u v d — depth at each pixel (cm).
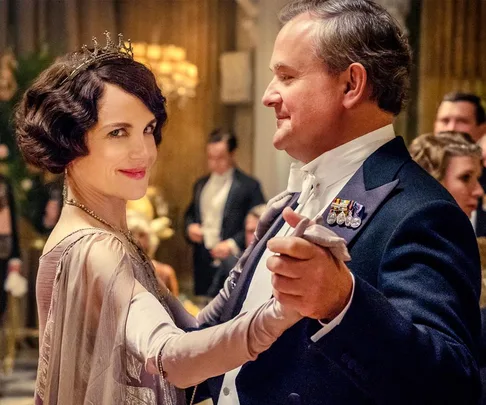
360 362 134
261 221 198
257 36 768
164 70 719
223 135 672
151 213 525
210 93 837
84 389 165
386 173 169
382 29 170
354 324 132
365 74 168
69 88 171
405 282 147
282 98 175
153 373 152
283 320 134
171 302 199
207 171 841
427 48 691
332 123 174
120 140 171
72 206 178
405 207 160
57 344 169
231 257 610
